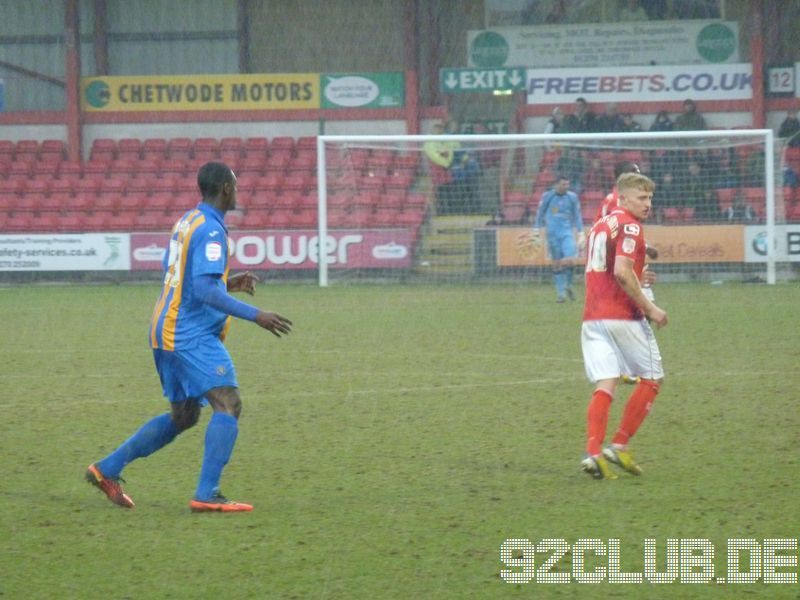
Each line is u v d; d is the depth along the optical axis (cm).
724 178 8425
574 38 9731
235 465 2566
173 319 2136
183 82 9850
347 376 3931
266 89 9831
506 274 8256
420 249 8312
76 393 3644
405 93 9719
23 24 10088
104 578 1755
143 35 10156
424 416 3169
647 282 2648
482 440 2828
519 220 8419
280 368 4141
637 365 2441
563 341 4841
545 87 9700
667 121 8925
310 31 10150
